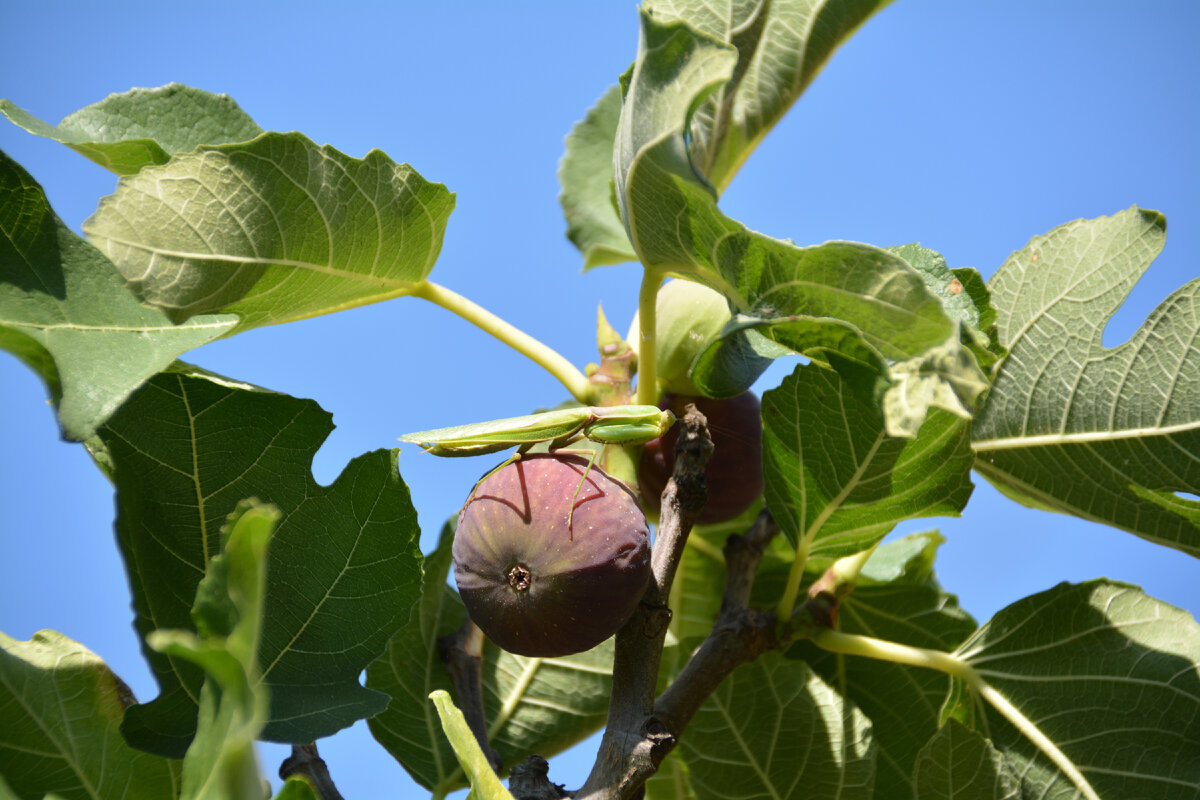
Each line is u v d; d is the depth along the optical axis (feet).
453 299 1.66
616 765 1.40
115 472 1.47
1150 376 1.72
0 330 1.32
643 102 1.44
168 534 1.49
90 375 1.34
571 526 1.46
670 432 1.66
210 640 1.10
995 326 1.77
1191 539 1.74
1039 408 1.76
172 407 1.48
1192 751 1.65
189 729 1.46
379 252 1.60
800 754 1.70
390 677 1.75
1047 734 1.69
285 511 1.50
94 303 1.37
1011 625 1.73
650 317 1.61
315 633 1.49
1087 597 1.72
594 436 1.57
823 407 1.64
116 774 1.45
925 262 1.61
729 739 1.71
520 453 1.56
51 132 1.60
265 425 1.50
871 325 1.40
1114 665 1.69
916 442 1.64
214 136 1.70
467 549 1.50
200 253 1.49
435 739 1.73
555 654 1.48
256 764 1.08
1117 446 1.73
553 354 1.67
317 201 1.53
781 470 1.66
